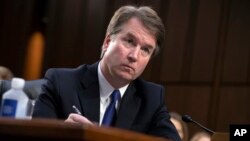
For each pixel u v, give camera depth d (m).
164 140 1.27
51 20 7.40
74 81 2.29
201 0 6.07
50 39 7.37
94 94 2.25
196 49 6.01
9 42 8.02
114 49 2.16
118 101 2.28
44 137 1.05
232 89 5.67
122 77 2.16
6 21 8.10
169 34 6.23
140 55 2.15
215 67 5.85
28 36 7.92
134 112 2.29
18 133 1.07
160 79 6.20
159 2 6.32
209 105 5.80
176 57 6.12
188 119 2.31
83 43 6.99
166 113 2.43
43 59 7.39
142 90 2.40
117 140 1.12
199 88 5.90
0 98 2.37
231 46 5.77
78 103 2.21
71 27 7.16
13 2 8.08
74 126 1.04
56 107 2.22
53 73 2.32
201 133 4.43
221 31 5.86
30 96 2.46
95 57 6.83
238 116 5.59
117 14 2.23
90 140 1.05
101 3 6.87
